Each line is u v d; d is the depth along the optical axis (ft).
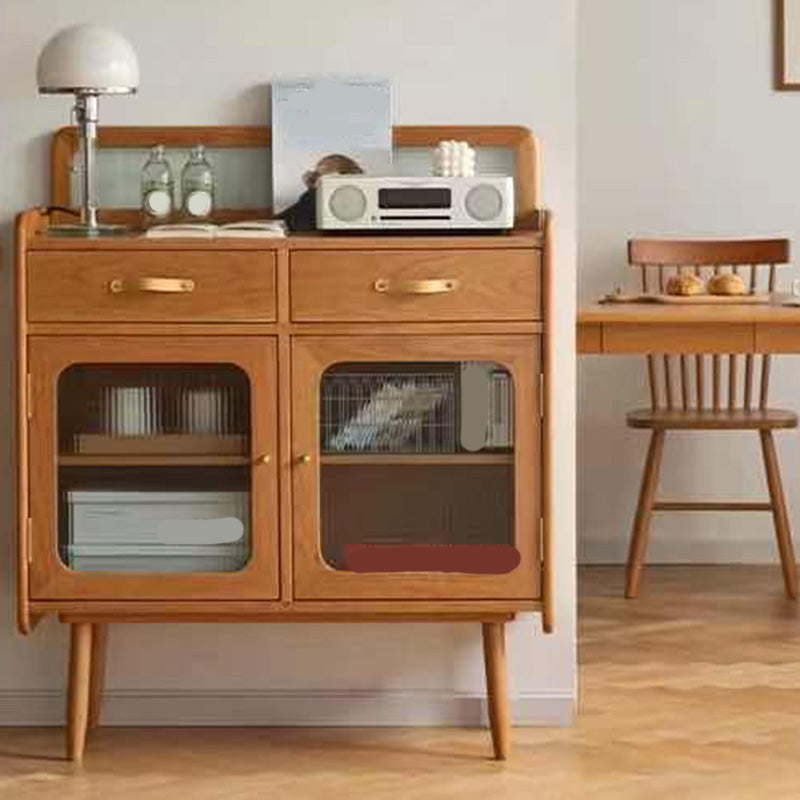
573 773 15.79
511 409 15.76
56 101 16.83
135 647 17.17
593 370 25.12
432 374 15.80
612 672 19.13
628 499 25.13
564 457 17.06
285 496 15.81
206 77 16.84
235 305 15.66
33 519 15.81
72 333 15.67
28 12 16.78
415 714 17.13
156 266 15.64
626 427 25.11
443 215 15.84
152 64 16.83
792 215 24.84
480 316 15.66
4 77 16.79
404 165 16.89
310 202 16.49
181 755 16.34
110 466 15.85
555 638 17.13
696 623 21.44
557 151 16.85
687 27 24.75
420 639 17.12
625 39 24.76
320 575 15.85
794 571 23.00
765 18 24.75
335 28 16.79
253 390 15.72
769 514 25.05
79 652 16.12
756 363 25.12
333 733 16.96
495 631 16.17
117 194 16.97
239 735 16.90
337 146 16.75
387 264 15.64
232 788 15.46
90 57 15.78
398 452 15.84
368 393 15.80
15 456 16.43
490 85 16.81
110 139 16.79
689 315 18.83
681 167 24.86
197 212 16.67
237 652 17.17
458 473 15.85
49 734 16.93
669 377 23.77
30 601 15.85
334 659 17.15
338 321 15.67
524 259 15.64
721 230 24.89
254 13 16.81
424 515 15.88
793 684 18.66
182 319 15.66
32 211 16.02
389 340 15.67
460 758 16.22
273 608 15.88
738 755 16.28
